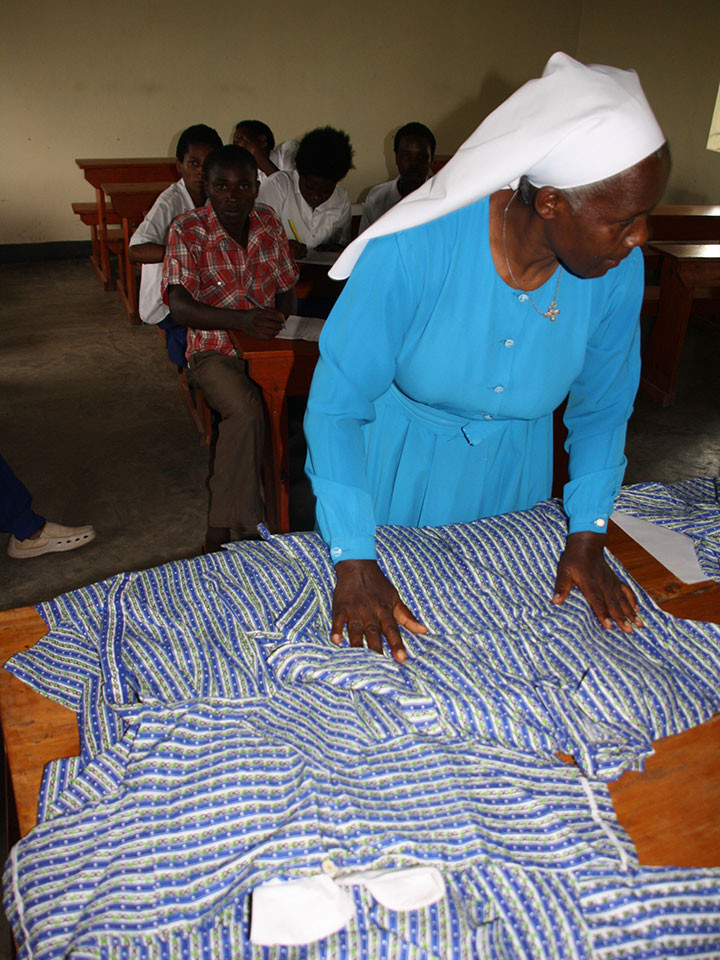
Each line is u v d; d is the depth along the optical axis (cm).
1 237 712
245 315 284
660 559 138
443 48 774
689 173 687
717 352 523
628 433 412
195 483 359
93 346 520
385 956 76
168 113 720
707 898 82
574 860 84
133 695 106
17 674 109
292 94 749
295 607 115
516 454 141
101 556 307
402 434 138
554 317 115
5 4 636
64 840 85
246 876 80
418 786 90
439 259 107
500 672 105
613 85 90
